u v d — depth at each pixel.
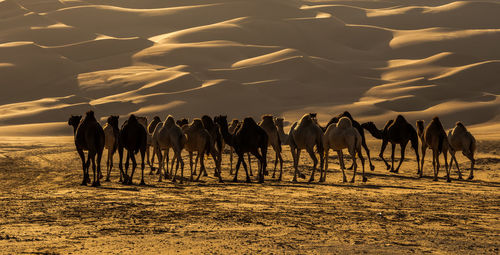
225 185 44.69
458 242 21.45
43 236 22.00
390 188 43.31
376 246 20.22
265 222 25.84
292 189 41.47
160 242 20.69
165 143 47.22
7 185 45.03
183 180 49.38
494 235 23.44
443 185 47.12
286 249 19.45
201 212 29.03
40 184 45.50
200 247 19.75
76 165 65.62
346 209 31.08
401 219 27.66
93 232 22.95
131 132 44.66
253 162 69.06
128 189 40.75
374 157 76.50
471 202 35.38
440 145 51.72
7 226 24.52
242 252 18.91
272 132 51.50
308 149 48.94
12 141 151.75
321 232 23.33
